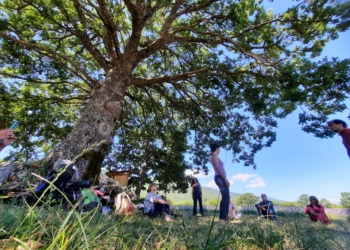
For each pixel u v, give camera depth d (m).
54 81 14.02
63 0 8.84
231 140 13.22
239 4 10.32
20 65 11.89
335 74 7.96
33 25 10.47
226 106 12.78
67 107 16.84
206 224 3.15
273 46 10.52
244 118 13.02
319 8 8.17
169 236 1.88
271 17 10.57
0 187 4.98
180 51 13.96
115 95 9.44
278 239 2.10
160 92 14.12
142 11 9.35
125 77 10.01
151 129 16.44
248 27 10.59
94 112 8.88
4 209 1.79
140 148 17.09
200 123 14.74
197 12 11.62
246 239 1.85
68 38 12.98
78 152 7.88
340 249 1.99
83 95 14.76
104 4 8.96
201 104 13.52
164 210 4.85
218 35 10.58
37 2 8.98
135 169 17.11
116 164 16.98
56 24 10.81
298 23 9.20
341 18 5.68
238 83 11.69
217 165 4.67
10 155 9.08
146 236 1.98
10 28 9.66
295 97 8.21
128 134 16.94
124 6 11.02
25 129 14.51
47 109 14.63
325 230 2.54
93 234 1.38
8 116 13.73
